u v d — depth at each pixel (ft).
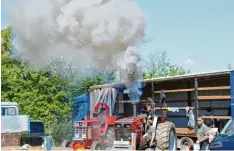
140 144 41.52
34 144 47.32
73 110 63.67
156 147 39.58
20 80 71.87
